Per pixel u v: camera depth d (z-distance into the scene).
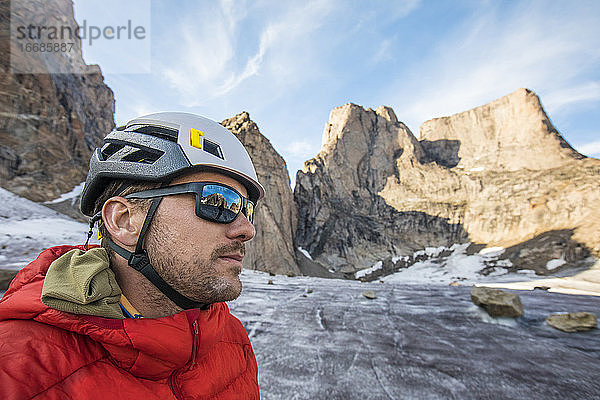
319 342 4.57
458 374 3.46
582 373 3.50
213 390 0.85
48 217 22.25
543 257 40.03
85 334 0.61
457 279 40.94
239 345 1.11
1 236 11.58
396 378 3.33
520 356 4.07
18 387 0.47
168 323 0.69
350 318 6.30
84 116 44.16
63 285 0.61
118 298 0.70
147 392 0.66
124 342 0.62
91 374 0.59
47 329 0.59
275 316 6.15
